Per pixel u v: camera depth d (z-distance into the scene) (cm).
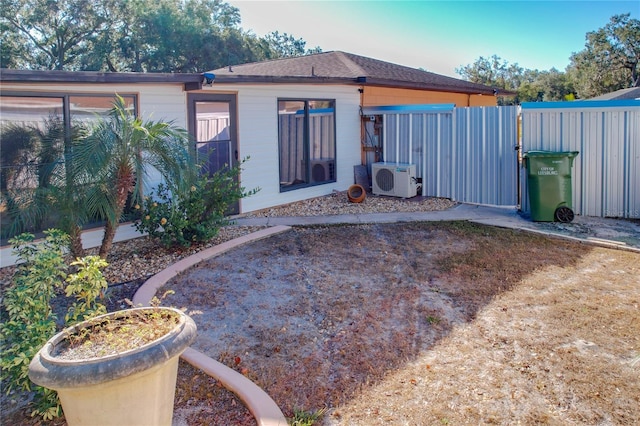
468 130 1040
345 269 643
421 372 392
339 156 1197
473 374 387
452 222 883
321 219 918
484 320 486
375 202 1083
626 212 898
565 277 601
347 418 334
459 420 330
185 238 725
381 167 1147
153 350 262
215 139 905
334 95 1166
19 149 638
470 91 1659
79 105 703
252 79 902
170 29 3328
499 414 335
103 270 637
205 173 828
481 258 677
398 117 1162
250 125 963
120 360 251
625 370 386
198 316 501
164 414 284
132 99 767
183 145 637
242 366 404
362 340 449
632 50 3653
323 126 1155
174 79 770
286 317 499
